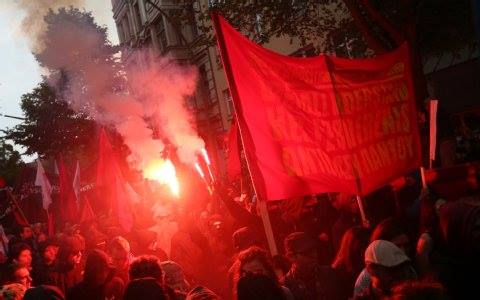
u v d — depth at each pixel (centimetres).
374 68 427
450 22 1171
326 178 404
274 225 503
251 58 405
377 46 958
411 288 210
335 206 483
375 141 417
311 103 410
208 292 334
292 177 400
